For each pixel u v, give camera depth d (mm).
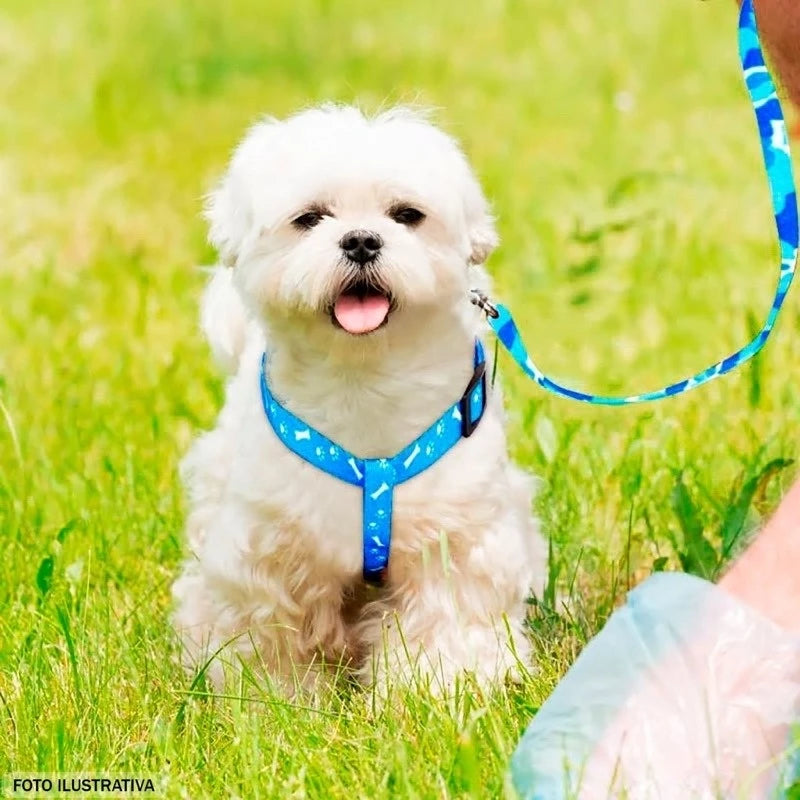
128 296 10320
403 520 5355
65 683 5375
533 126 14312
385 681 5305
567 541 6461
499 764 4520
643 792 4191
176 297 10148
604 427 7793
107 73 17219
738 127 13391
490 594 5496
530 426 7410
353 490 5336
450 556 5453
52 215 12445
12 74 17281
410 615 5539
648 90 15109
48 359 9117
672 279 9836
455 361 5355
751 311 7598
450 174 5344
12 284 10531
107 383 8703
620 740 4312
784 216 4652
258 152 5406
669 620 4434
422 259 5117
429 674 5375
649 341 9070
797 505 4477
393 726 4863
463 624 5477
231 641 5383
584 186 12195
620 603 6117
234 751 4836
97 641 5652
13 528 6844
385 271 5035
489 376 5582
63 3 20578
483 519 5414
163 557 6637
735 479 6809
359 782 4594
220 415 6160
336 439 5297
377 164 5160
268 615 5551
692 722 4289
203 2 20125
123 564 6570
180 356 8875
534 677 5367
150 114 15648
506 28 18344
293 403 5324
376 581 5574
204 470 6086
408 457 5297
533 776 4320
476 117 14727
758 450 6906
